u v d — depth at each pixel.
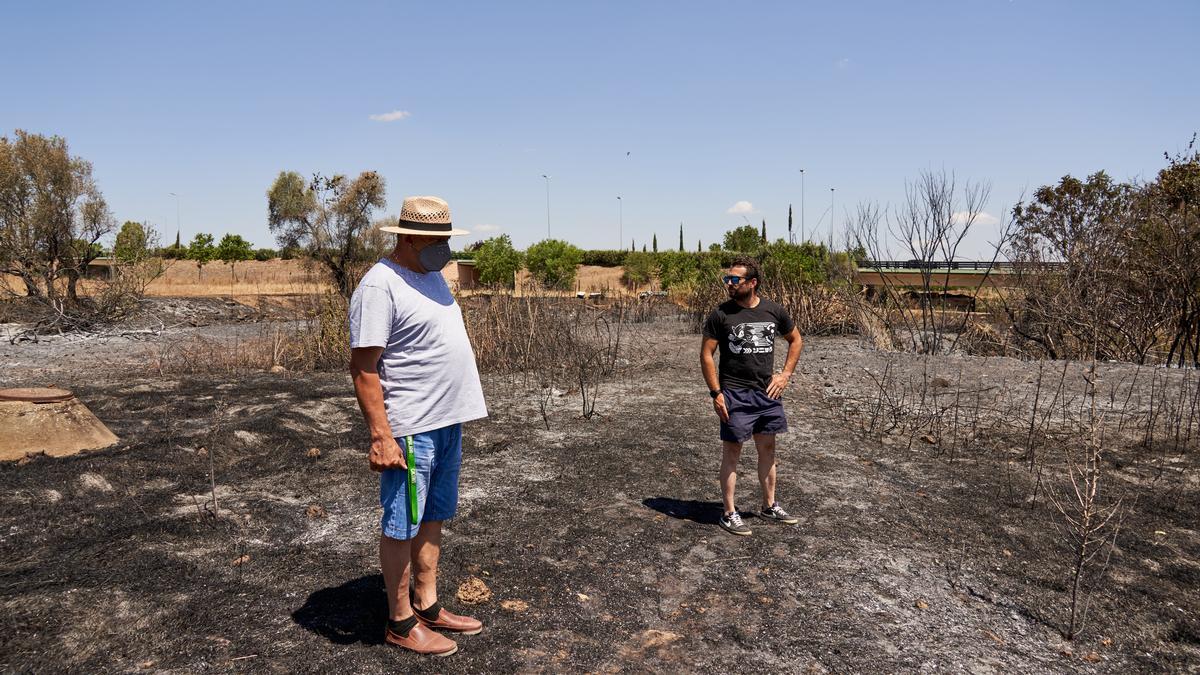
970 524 4.68
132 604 3.23
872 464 5.98
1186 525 4.71
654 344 13.77
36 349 13.93
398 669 2.82
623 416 7.66
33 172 18.48
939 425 7.08
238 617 3.19
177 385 8.80
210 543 3.99
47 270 18.52
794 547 4.22
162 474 5.17
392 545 2.84
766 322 4.35
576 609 3.43
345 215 29.72
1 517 4.19
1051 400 8.54
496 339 11.38
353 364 2.69
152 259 20.22
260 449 5.91
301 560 3.84
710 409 8.06
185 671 2.75
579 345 11.45
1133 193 13.19
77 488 4.74
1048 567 4.04
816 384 9.63
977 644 3.22
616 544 4.23
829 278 15.86
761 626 3.31
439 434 2.86
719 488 5.30
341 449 6.02
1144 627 3.42
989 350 13.60
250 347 12.57
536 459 5.98
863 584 3.76
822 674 2.94
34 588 3.31
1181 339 12.19
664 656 3.04
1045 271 13.25
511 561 3.95
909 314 15.09
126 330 17.86
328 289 12.62
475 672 2.85
